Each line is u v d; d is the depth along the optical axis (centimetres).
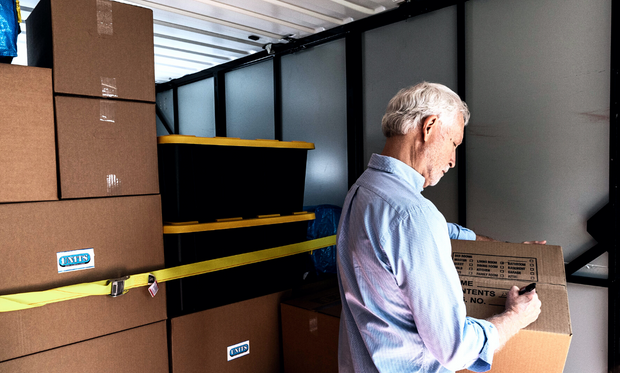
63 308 146
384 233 97
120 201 160
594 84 180
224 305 192
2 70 133
